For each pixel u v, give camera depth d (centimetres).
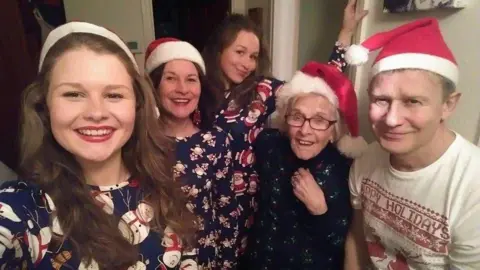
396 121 61
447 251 67
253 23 133
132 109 61
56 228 56
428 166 66
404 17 97
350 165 97
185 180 98
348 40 116
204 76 114
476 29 78
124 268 61
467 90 82
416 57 60
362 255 95
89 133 56
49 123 58
